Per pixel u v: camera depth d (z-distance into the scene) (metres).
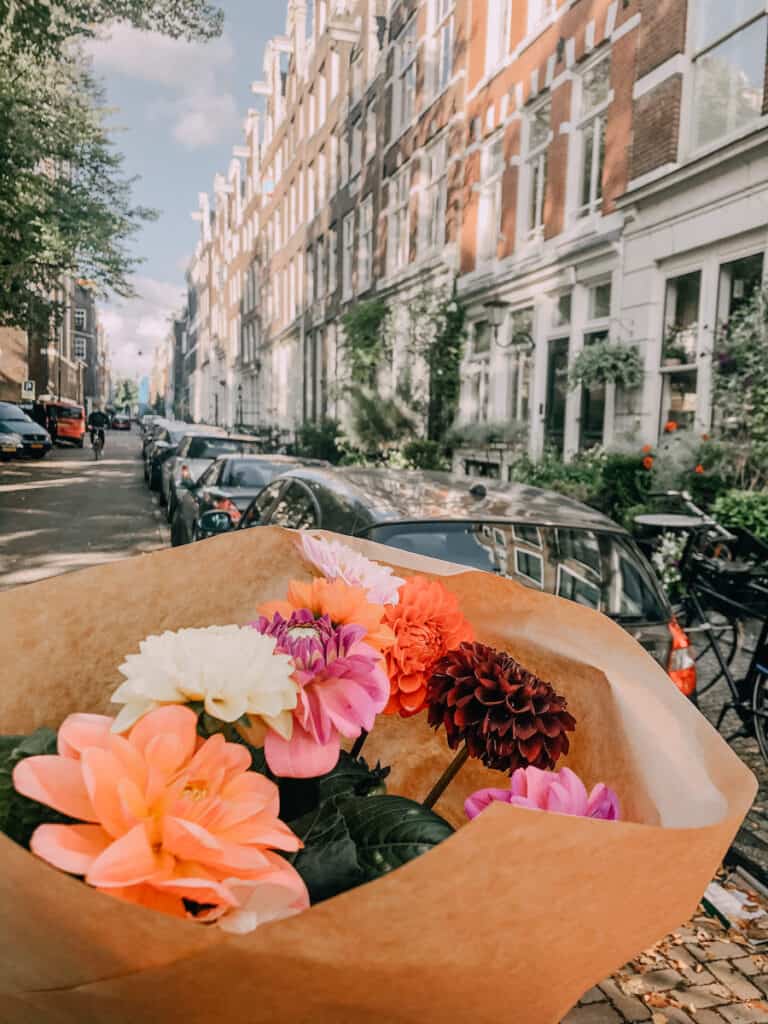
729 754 0.81
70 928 0.53
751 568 4.91
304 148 33.00
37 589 0.95
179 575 1.02
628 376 10.92
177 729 0.69
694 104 10.19
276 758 0.74
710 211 9.75
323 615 0.90
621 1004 2.56
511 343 14.87
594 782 0.98
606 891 0.62
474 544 3.46
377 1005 0.60
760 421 8.38
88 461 31.19
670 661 3.33
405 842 0.81
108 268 21.08
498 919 0.59
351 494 3.97
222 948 0.52
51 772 0.63
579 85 12.94
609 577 3.45
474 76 16.69
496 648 1.09
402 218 21.44
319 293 30.39
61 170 20.53
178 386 100.44
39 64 14.17
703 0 10.01
